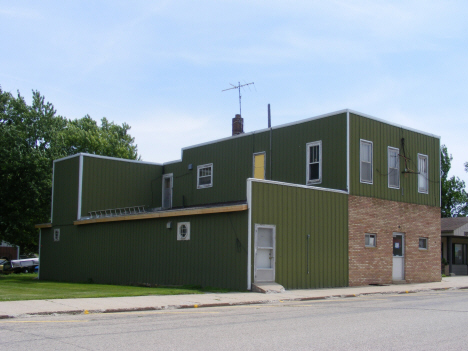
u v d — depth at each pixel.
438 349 7.82
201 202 28.80
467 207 52.81
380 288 21.05
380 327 9.98
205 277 19.62
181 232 21.02
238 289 18.22
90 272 26.12
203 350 7.57
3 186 31.94
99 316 11.67
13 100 34.09
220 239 19.20
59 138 35.84
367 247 22.69
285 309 13.47
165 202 31.39
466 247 36.97
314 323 10.49
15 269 42.22
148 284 22.25
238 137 27.25
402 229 24.69
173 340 8.38
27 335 8.80
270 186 18.94
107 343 8.06
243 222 18.33
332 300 16.56
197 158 29.58
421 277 25.62
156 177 31.30
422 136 26.61
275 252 18.77
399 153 24.97
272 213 18.88
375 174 23.45
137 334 8.96
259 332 9.26
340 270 21.28
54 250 29.30
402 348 7.87
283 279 18.94
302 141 23.98
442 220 37.22
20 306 12.46
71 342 8.13
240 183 26.69
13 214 32.38
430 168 26.97
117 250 24.53
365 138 23.09
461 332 9.47
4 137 31.84
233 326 10.02
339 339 8.59
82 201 27.70
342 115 22.45
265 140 25.77
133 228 23.70
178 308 13.61
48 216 35.16
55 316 11.56
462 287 23.64
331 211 21.16
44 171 32.44
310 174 23.50
